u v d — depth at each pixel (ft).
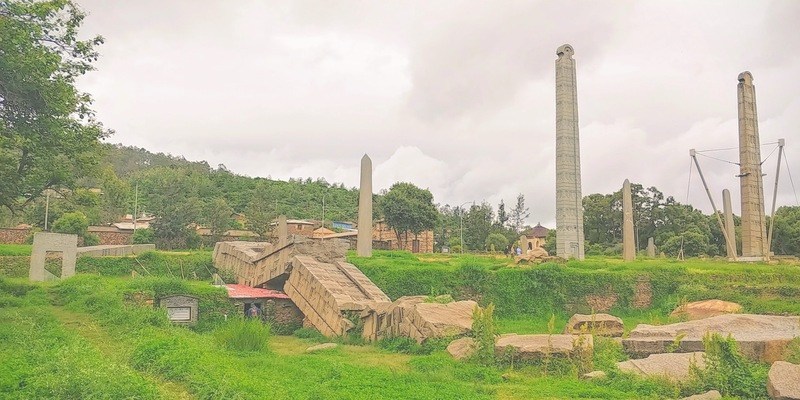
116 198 209.77
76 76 65.67
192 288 78.38
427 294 94.27
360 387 38.17
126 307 65.92
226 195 288.92
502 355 49.37
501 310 95.09
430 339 58.29
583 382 42.91
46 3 58.59
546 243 224.33
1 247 116.06
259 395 31.78
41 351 38.96
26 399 27.96
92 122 73.20
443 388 39.11
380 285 94.38
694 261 136.77
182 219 180.55
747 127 153.69
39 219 158.30
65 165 78.02
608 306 99.66
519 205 320.70
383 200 207.31
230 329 54.44
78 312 65.67
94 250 113.39
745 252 151.02
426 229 211.00
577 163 129.90
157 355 40.50
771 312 78.59
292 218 257.75
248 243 116.16
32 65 55.62
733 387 37.32
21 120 59.82
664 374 41.09
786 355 44.93
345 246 91.20
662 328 55.77
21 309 62.34
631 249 132.87
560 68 130.82
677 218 233.55
